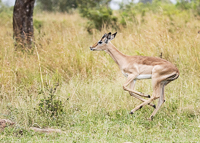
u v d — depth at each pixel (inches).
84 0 1386.6
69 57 774.5
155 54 789.9
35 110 524.7
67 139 443.5
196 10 1374.3
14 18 914.7
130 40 908.6
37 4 2201.0
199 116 531.2
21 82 685.9
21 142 429.4
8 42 895.7
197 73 694.5
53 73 738.2
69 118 515.2
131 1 1417.3
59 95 597.6
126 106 581.9
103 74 732.7
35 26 1338.6
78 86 662.5
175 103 582.6
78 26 1229.7
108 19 1194.6
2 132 462.6
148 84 661.9
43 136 459.8
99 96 610.9
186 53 783.1
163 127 502.9
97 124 511.5
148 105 582.9
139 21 1124.5
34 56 788.6
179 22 1093.8
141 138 452.4
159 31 859.4
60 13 1843.0
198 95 606.2
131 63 560.1
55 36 922.1
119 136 463.2
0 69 706.8
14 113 515.5
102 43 588.7
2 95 621.6
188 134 463.8
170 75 524.7
